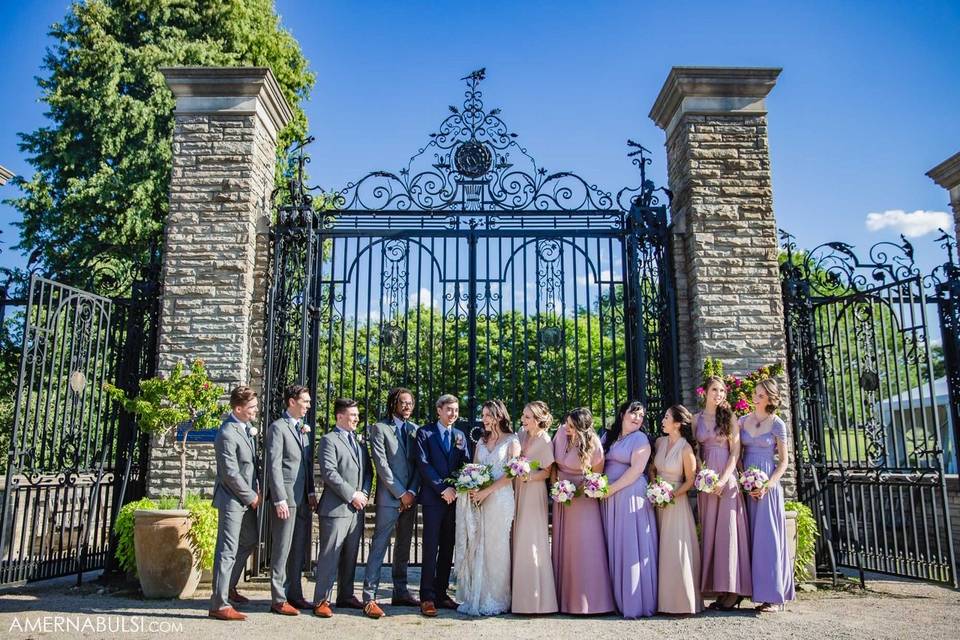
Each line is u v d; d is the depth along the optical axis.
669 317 8.12
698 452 6.20
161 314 7.91
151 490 7.42
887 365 7.79
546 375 13.85
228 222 8.01
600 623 5.63
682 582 5.86
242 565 6.30
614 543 5.99
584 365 14.47
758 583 5.94
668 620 5.73
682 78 8.41
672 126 8.90
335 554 5.98
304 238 8.19
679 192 8.59
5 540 6.73
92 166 17.03
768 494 6.07
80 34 17.48
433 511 6.16
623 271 8.48
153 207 16.75
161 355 7.73
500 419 6.27
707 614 5.94
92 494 7.69
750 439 6.27
